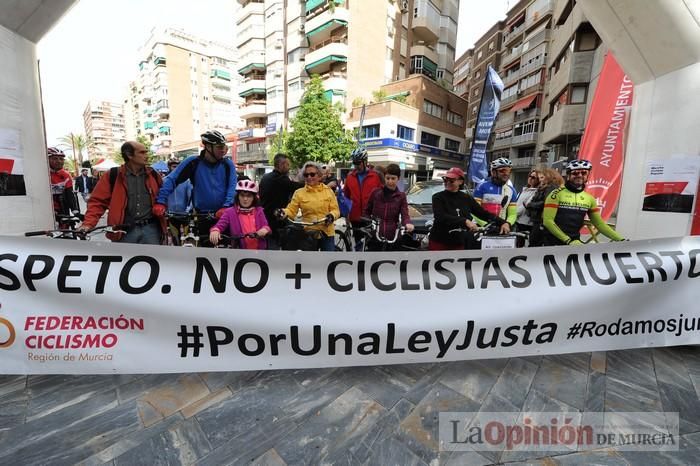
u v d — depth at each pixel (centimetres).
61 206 549
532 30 3019
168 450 161
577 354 252
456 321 225
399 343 223
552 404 198
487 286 230
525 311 230
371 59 2786
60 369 200
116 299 202
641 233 349
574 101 1908
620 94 521
